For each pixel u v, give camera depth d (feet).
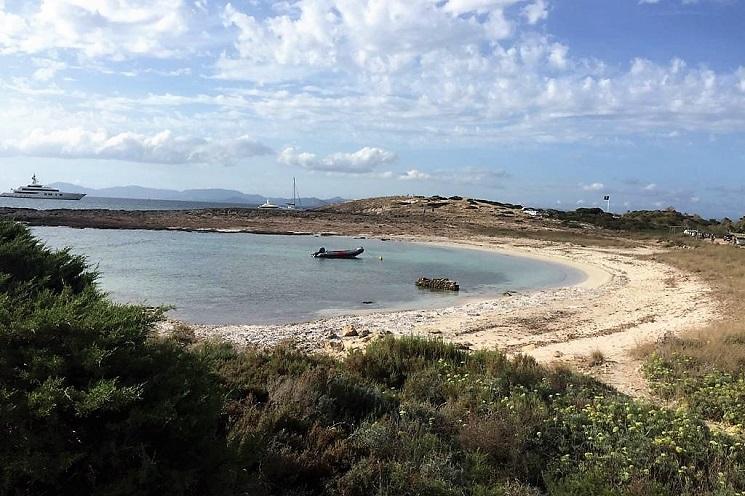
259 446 14.32
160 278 86.43
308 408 19.84
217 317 59.11
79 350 11.62
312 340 45.60
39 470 9.89
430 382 27.45
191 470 11.59
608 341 46.14
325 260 123.85
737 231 227.61
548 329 52.16
